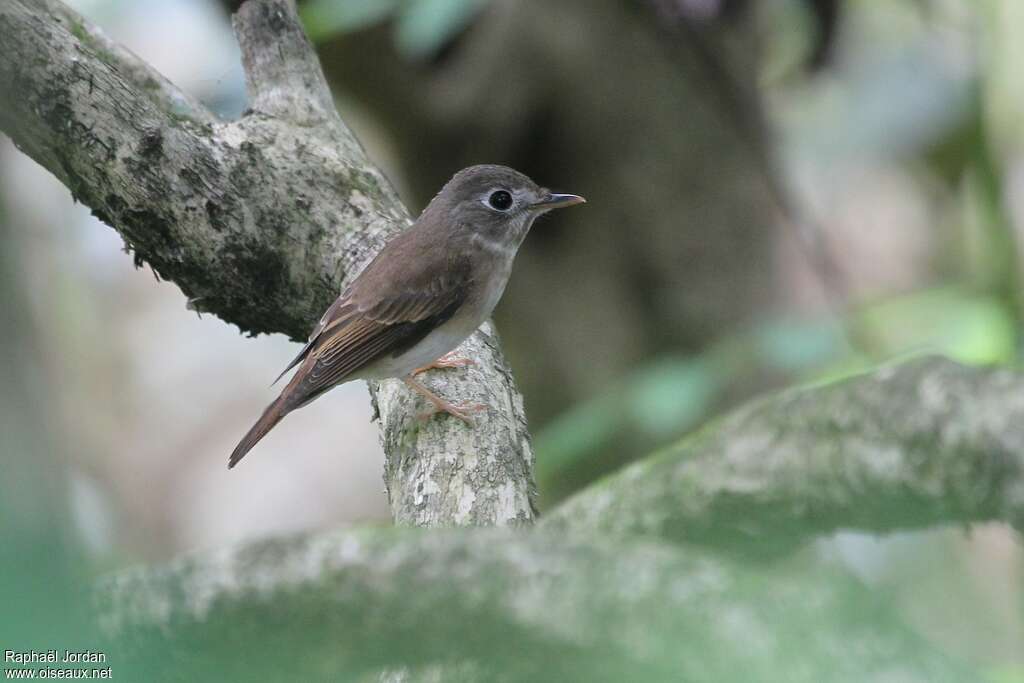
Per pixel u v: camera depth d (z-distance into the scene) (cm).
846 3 1631
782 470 343
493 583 301
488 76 1498
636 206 1579
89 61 873
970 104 1691
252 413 2322
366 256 970
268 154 970
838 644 258
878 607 268
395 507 806
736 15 1530
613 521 372
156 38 1962
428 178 1596
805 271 1614
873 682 251
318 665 311
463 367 963
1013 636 1566
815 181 2155
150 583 318
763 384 1405
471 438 830
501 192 1091
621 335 1593
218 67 1717
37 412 661
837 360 1202
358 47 1433
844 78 1859
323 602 309
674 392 1102
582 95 1523
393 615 306
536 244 1622
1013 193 1864
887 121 1889
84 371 2236
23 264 836
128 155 877
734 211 1579
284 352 2398
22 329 709
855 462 331
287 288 963
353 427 2303
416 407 875
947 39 1852
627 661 278
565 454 1118
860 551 1602
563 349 1617
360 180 1007
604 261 1599
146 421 2270
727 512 356
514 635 297
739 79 1545
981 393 319
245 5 1065
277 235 948
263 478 2220
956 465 315
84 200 897
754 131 1560
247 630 312
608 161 1567
